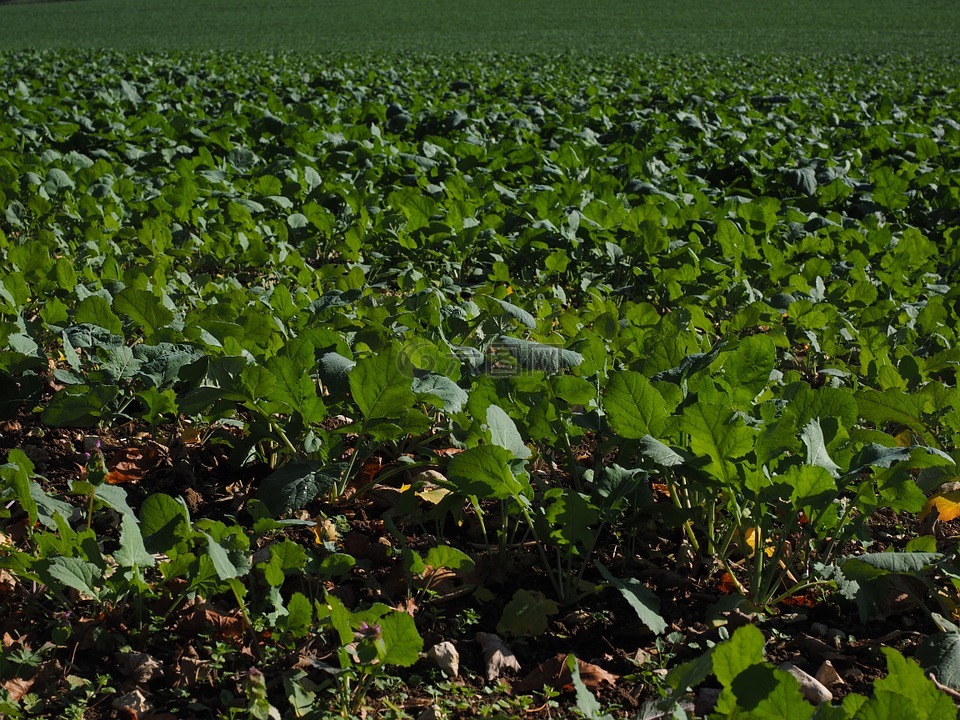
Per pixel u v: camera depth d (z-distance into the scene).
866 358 4.79
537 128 13.54
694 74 24.67
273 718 2.60
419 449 3.98
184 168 9.16
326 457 3.70
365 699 2.74
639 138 12.58
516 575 3.41
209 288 5.70
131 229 6.99
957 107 18.17
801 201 9.42
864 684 2.88
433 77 21.69
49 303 4.71
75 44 46.41
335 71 22.05
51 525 3.16
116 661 2.84
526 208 8.22
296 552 2.95
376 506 3.80
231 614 3.04
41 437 4.21
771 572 3.23
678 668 2.42
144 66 23.47
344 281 5.90
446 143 11.32
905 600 3.29
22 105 13.66
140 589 2.92
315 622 3.01
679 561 3.47
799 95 18.89
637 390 3.34
